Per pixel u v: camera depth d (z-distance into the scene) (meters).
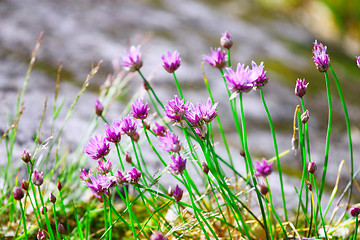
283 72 2.86
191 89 2.35
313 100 2.62
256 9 4.12
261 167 1.25
